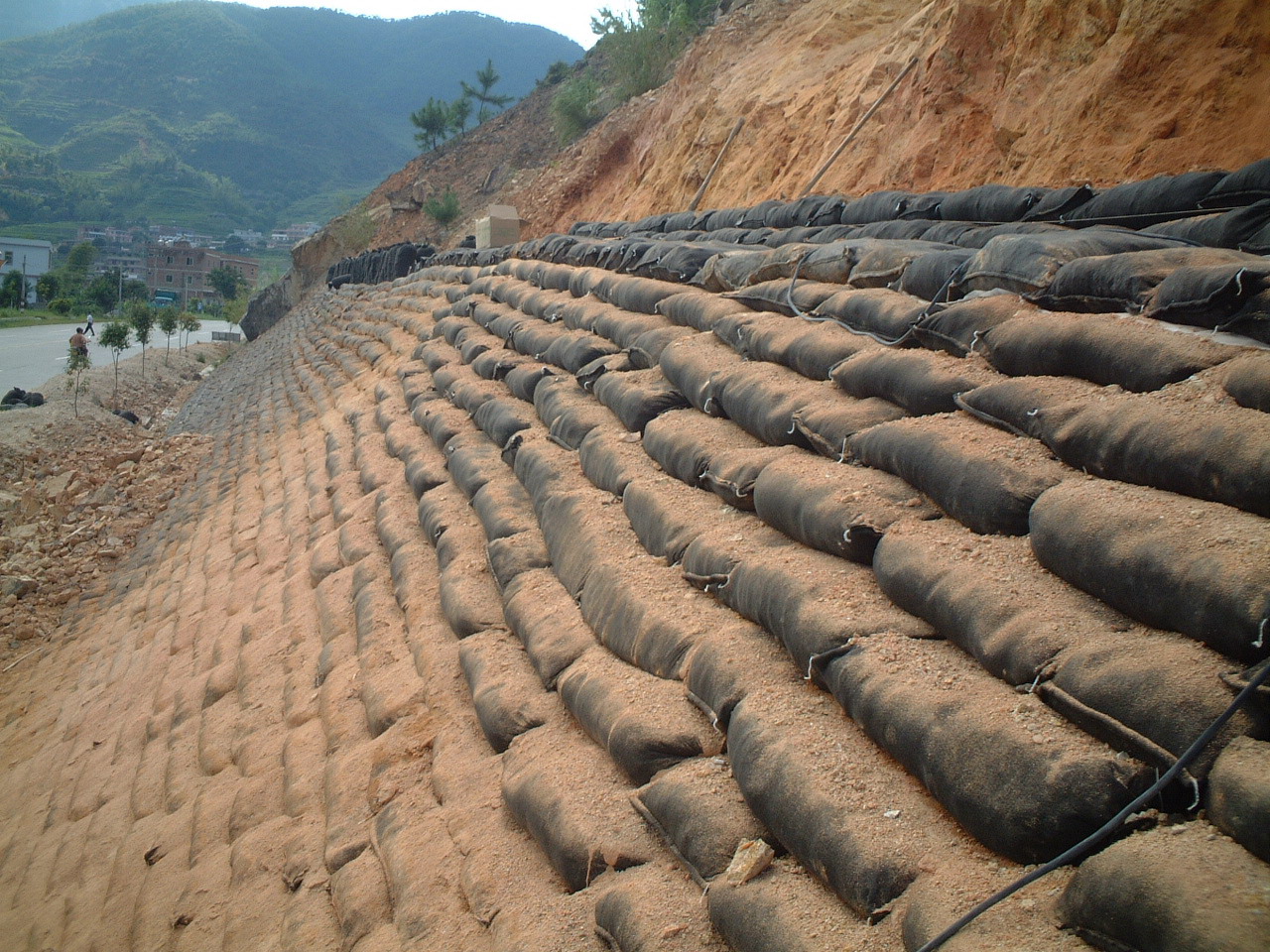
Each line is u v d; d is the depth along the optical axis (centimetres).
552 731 385
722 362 550
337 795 450
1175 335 324
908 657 278
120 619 998
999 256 439
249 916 421
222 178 19025
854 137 1260
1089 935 193
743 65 1948
